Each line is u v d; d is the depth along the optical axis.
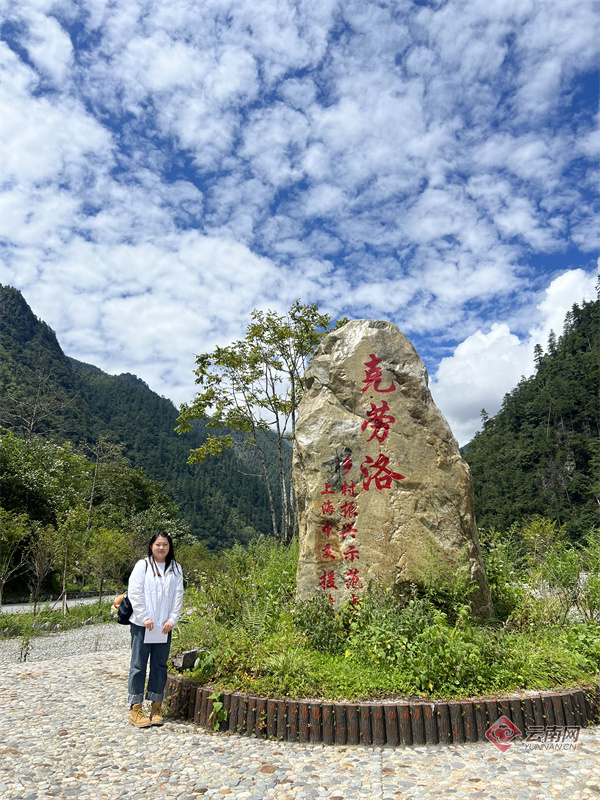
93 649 9.27
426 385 6.04
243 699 3.93
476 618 5.19
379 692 3.96
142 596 4.19
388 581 5.37
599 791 2.84
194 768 3.21
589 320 98.62
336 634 4.85
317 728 3.71
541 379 93.44
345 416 6.06
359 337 6.32
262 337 15.62
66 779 3.02
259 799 2.79
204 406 15.96
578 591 5.84
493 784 2.95
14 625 11.40
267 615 5.37
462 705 3.75
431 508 5.53
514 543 7.01
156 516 35.75
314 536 5.76
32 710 4.39
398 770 3.17
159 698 4.11
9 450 24.92
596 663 4.73
